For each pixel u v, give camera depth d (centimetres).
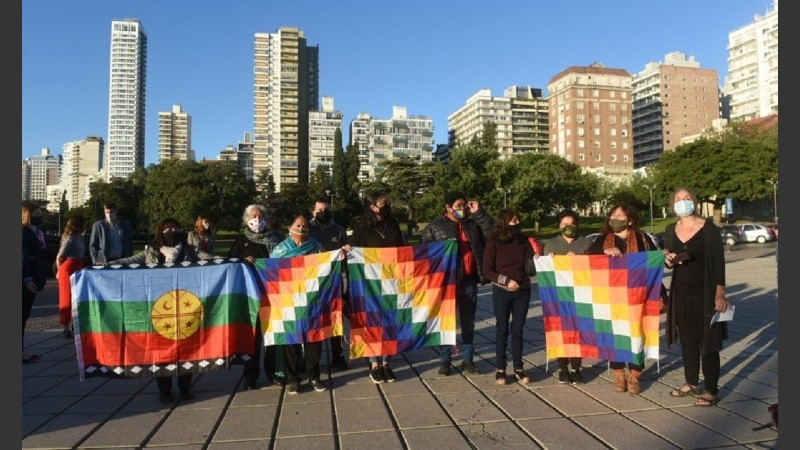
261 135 15612
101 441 450
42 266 754
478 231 678
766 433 447
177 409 533
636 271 573
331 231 749
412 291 627
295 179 14562
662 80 14988
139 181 9506
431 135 15038
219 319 578
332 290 600
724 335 528
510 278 593
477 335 905
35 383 633
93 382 638
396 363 712
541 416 496
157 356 559
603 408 517
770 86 13488
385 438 448
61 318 900
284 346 600
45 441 451
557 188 6438
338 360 690
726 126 7931
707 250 529
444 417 496
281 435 459
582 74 13012
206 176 7381
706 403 516
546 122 15962
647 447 423
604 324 581
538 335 901
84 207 8462
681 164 6500
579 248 637
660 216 8806
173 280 573
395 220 683
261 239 655
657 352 558
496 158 6222
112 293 562
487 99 15650
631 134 13162
